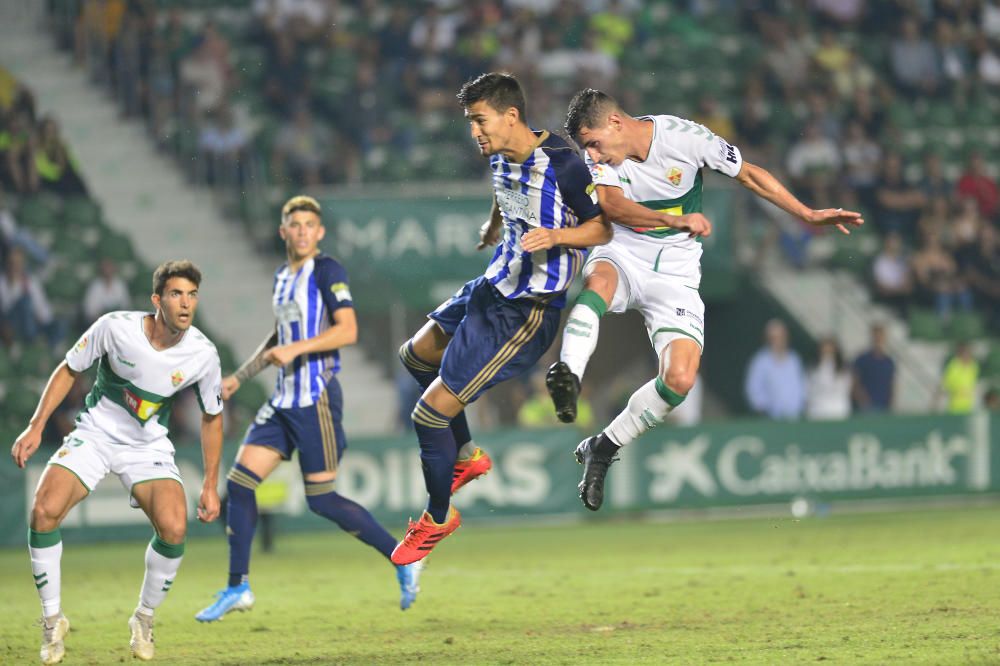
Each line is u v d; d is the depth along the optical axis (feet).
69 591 94.53
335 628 70.59
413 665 56.24
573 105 60.70
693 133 60.80
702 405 177.17
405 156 182.80
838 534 121.39
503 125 53.83
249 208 177.78
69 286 160.66
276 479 127.95
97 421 60.08
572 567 100.53
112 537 127.03
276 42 191.83
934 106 208.74
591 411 183.93
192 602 84.79
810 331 168.86
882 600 73.00
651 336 63.00
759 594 78.74
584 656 57.06
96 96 192.03
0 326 151.33
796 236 176.14
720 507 140.26
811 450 142.31
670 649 58.08
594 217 54.95
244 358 169.07
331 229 151.64
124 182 182.29
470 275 153.99
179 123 185.68
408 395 156.35
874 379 156.76
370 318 170.50
